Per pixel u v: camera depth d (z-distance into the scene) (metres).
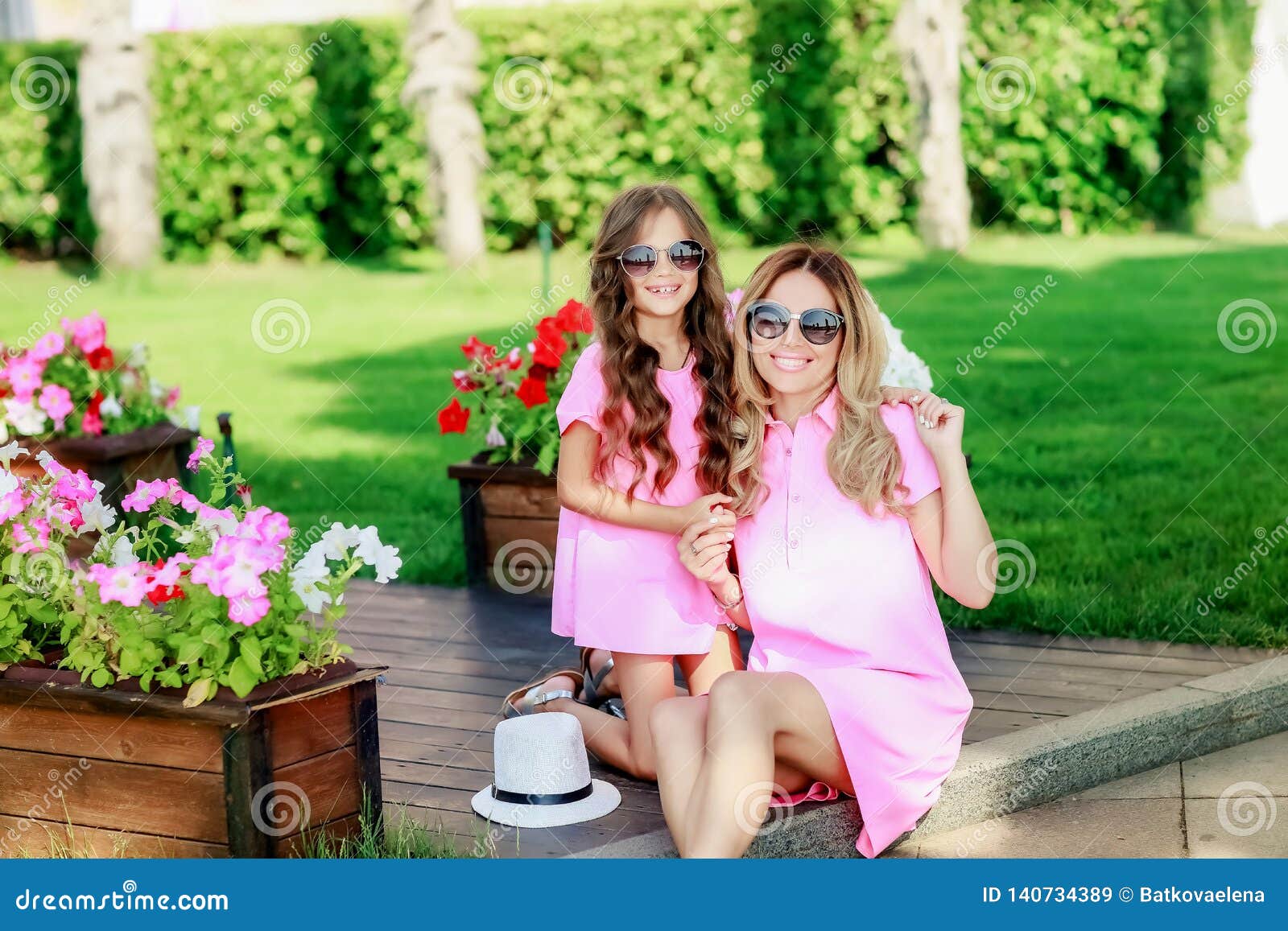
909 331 8.96
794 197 11.80
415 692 3.78
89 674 2.69
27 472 5.11
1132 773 3.33
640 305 3.12
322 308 10.73
